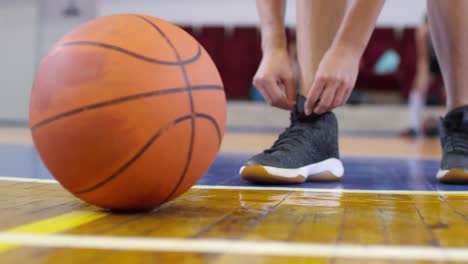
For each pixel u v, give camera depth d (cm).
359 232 68
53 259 52
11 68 716
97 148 71
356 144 384
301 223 74
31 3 710
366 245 61
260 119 652
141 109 71
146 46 74
